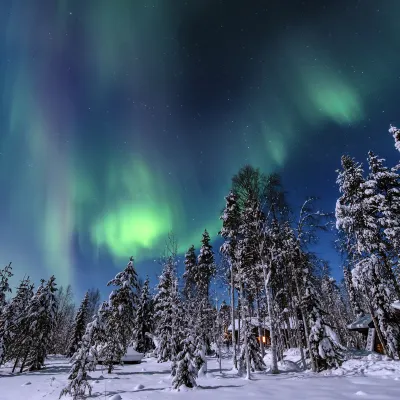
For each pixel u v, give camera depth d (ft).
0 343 89.56
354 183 68.03
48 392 44.34
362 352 75.66
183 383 40.14
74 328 140.36
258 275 67.36
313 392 33.35
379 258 60.95
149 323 129.18
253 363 60.08
